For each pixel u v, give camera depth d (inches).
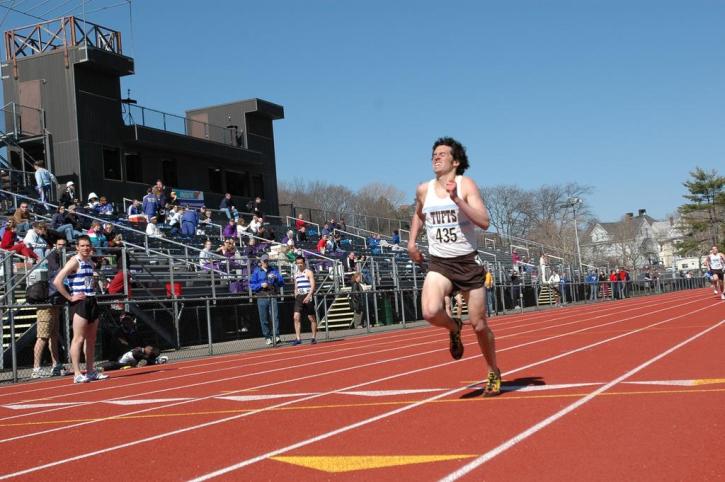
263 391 346.3
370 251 1430.9
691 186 3927.2
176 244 890.7
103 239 780.6
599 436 193.0
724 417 208.5
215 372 475.8
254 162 1513.3
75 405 346.6
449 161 250.7
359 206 3767.2
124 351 617.0
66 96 1190.9
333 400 296.0
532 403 249.0
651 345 434.6
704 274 2979.8
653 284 2105.1
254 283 734.5
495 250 1809.8
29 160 1175.6
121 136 1250.6
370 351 557.6
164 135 1309.1
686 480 148.8
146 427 261.6
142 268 772.0
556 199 3698.3
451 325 252.2
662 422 206.2
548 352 431.5
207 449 212.8
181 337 740.7
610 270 1975.9
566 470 161.0
